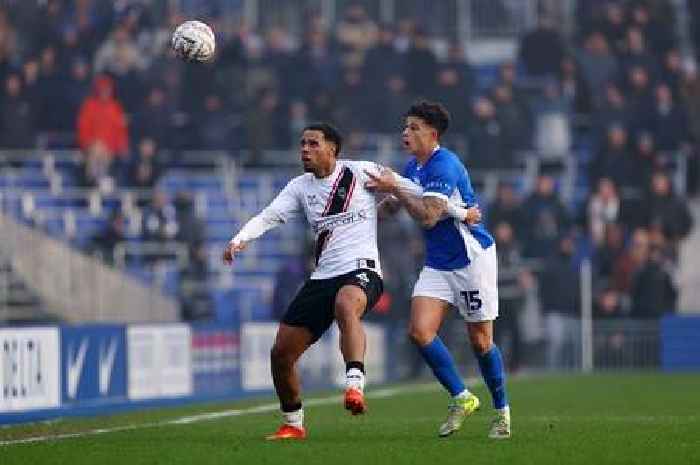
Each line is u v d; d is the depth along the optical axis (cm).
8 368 5891
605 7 12312
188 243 10144
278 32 11900
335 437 4156
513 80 11625
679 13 13112
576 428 4525
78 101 11144
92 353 6688
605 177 11269
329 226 3997
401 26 12531
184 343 7644
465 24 12850
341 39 11938
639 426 4625
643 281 10512
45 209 10806
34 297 8638
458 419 4094
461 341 10206
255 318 11056
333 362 9038
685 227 11094
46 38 11362
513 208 10556
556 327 10444
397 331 9894
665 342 10412
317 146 3984
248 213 11369
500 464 3334
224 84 11388
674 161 11950
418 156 4028
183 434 4438
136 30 11600
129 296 8850
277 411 5997
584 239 11062
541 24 12206
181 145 11219
